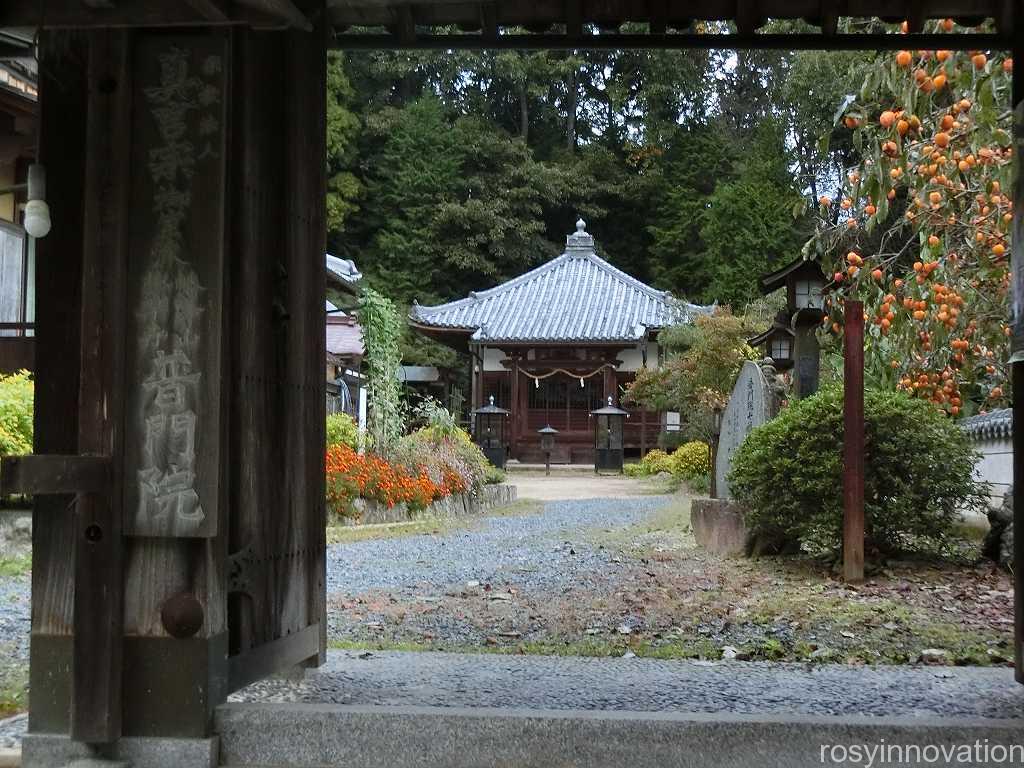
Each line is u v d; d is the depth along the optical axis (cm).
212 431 301
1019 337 349
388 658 447
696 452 2045
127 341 304
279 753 312
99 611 298
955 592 634
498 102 4919
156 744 301
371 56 4575
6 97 991
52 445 311
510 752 310
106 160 303
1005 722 309
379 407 1446
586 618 573
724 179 4491
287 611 376
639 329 3294
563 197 4581
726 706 357
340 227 4191
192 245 303
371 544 1019
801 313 963
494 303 3581
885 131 642
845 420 687
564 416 3478
